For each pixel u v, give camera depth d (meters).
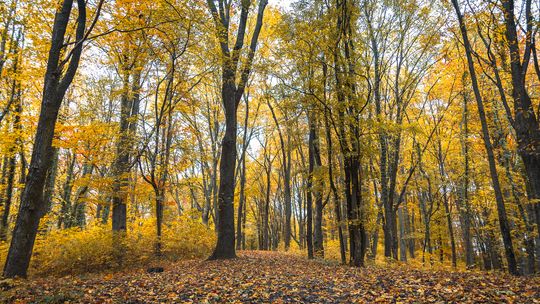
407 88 17.48
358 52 11.73
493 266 19.48
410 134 16.25
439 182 20.22
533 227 13.05
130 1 11.24
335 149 12.29
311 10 10.96
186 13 10.84
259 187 36.25
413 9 14.70
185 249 15.67
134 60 13.90
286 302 6.17
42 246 11.96
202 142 24.06
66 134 12.07
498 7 8.96
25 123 12.82
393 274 8.70
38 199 7.54
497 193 9.96
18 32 13.15
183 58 13.58
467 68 15.71
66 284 7.24
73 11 11.89
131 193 14.34
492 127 15.62
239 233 24.45
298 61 11.00
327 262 13.12
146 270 11.23
